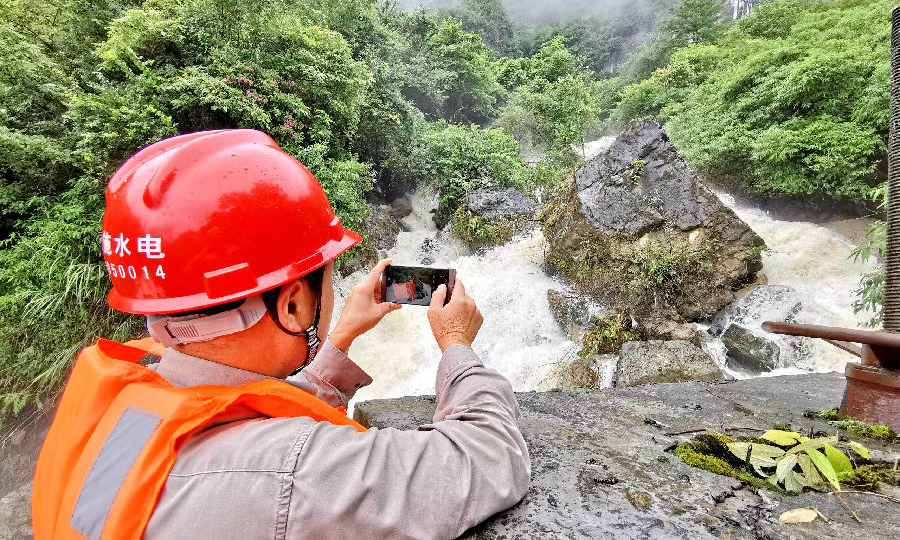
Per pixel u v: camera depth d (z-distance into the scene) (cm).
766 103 1011
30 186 652
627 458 107
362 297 98
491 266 797
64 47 775
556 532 77
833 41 962
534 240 841
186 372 65
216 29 726
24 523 333
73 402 62
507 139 1305
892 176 136
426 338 630
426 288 99
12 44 664
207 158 62
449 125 1398
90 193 609
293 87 768
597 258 641
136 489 49
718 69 1608
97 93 709
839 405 152
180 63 723
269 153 67
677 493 91
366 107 994
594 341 571
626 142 699
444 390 83
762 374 508
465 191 1042
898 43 135
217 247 58
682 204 624
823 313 529
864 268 592
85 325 528
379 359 604
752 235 592
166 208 59
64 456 58
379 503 53
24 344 522
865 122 840
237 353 65
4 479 502
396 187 1173
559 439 119
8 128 627
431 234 1041
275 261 62
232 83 699
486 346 646
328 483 52
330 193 727
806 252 647
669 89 1659
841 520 84
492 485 63
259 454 52
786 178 890
